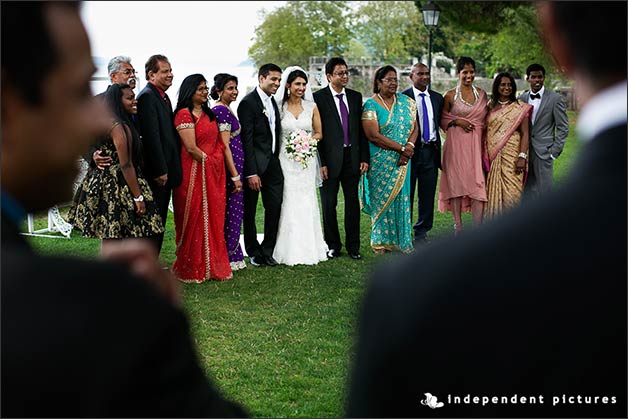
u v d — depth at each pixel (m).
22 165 0.92
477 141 7.66
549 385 0.74
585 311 0.73
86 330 0.79
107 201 5.73
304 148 7.05
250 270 7.02
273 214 7.22
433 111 7.82
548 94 7.62
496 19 12.86
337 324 5.30
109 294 0.82
